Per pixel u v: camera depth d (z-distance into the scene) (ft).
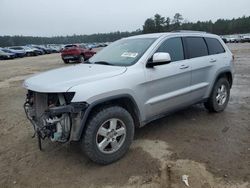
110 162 13.24
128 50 16.03
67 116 12.11
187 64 16.98
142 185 11.57
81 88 12.03
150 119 15.38
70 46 80.64
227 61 20.34
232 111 21.03
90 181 12.03
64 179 12.27
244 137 15.97
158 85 15.17
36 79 13.76
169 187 11.31
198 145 15.02
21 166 13.51
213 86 19.48
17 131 18.24
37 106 13.57
